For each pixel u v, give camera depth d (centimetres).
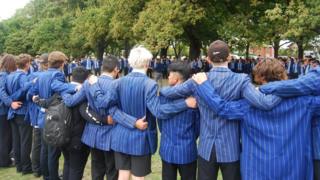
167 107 427
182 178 457
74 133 514
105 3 4697
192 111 441
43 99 571
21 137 672
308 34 2178
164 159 454
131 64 457
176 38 3050
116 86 462
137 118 454
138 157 458
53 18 5784
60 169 693
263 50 4675
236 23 2733
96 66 3722
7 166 726
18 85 656
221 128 398
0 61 689
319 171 398
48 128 507
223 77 395
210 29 3055
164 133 454
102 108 474
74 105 506
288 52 3788
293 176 377
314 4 2064
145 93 444
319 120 395
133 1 3250
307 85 372
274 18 2252
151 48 2691
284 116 378
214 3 2859
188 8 2636
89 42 4897
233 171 403
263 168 380
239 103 388
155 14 2722
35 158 653
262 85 390
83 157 536
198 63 2997
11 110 663
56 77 570
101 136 493
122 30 3434
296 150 376
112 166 509
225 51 397
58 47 5381
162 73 3322
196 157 452
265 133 379
